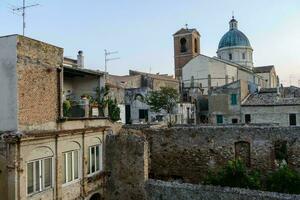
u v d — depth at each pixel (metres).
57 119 17.89
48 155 17.11
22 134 14.95
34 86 16.39
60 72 18.31
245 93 50.31
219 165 25.27
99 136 21.98
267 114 46.94
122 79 50.84
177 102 47.97
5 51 15.60
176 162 26.41
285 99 47.28
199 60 64.94
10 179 15.01
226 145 25.16
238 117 48.75
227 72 62.81
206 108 55.28
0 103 15.70
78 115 20.53
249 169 24.72
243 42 77.81
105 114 23.31
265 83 75.56
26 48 15.88
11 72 15.45
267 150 24.27
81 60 33.25
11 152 15.01
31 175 16.02
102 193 22.02
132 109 45.81
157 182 20.94
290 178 21.62
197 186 19.52
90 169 21.08
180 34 76.19
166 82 56.53
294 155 23.72
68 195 18.69
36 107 16.48
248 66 78.12
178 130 26.42
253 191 18.12
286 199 17.03
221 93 50.16
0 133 15.37
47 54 17.33
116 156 22.42
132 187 21.77
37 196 16.23
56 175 17.56
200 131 25.84
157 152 26.95
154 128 27.38
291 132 23.77
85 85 25.34
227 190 18.56
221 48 79.38
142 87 50.12
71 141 19.00
